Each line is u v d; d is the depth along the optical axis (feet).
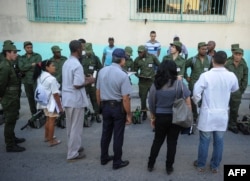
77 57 13.71
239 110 23.29
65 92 13.70
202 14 28.73
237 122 18.67
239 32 28.91
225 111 12.44
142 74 19.71
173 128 12.44
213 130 12.55
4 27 28.99
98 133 18.17
